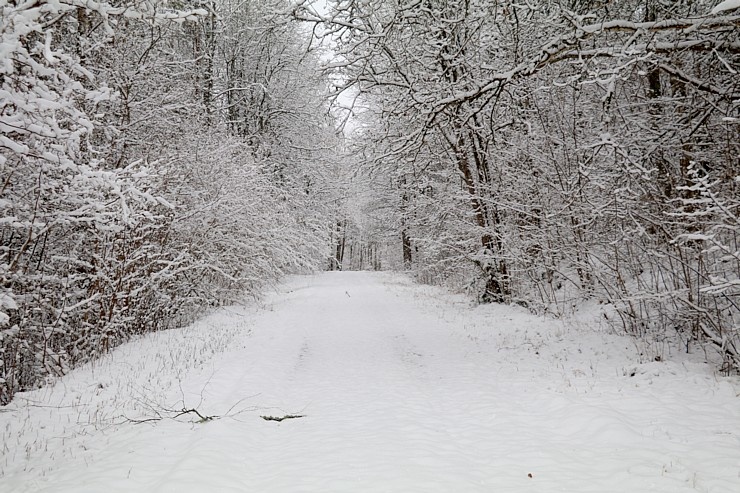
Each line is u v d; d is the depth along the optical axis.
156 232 12.84
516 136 14.02
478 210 16.16
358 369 9.34
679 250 8.53
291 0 9.38
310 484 4.30
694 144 9.18
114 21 5.75
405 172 14.74
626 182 10.00
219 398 7.23
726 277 8.61
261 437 5.80
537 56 8.19
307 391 7.89
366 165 11.86
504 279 16.55
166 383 7.87
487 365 9.19
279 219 21.50
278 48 25.72
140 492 4.24
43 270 9.95
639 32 7.42
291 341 12.02
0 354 8.77
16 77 5.58
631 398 6.45
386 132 10.58
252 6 21.80
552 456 4.82
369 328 13.92
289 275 32.00
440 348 10.99
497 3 8.78
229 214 15.41
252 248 17.38
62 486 4.41
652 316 9.76
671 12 8.51
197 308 15.87
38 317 9.81
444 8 10.44
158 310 13.62
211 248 15.62
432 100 9.34
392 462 4.73
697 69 9.80
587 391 6.97
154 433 5.75
